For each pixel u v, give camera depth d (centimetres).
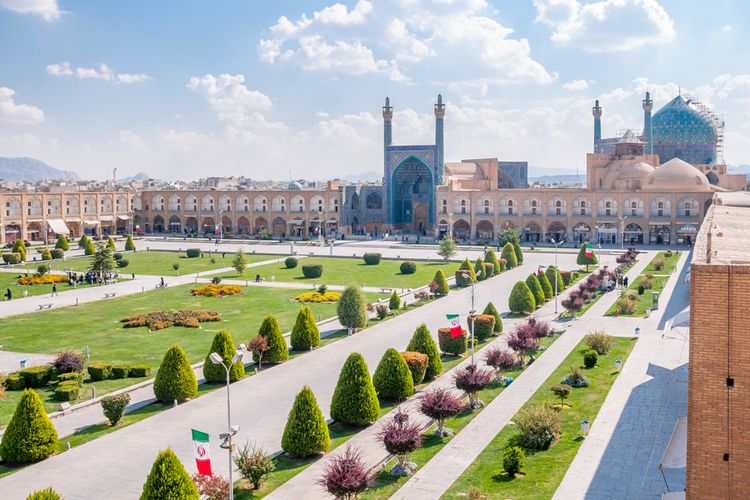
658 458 2811
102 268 7775
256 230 14712
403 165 14200
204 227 15100
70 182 16212
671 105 14800
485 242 11912
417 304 6306
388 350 3634
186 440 3112
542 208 12369
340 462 2459
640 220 11650
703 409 1880
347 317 5125
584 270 8462
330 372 4147
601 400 3534
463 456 2892
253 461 2631
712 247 2350
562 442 3008
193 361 4394
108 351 4659
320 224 13425
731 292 1841
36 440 2881
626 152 13088
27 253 10925
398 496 2534
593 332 5044
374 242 12606
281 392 3778
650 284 6944
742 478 1850
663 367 4088
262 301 6562
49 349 4728
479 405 3497
